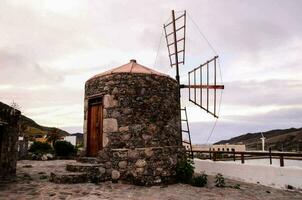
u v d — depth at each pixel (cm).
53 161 1569
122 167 855
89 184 796
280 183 880
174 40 1312
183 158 980
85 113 1045
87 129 1017
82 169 843
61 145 1858
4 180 829
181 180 913
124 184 827
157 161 860
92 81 1020
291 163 1245
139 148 861
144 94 941
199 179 883
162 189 780
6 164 894
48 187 730
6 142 888
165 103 984
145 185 817
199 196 713
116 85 940
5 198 605
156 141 926
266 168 937
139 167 830
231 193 776
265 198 724
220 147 2867
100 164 881
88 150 1007
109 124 920
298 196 755
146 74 958
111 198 634
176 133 1023
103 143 919
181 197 685
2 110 855
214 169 1189
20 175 934
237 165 1063
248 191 816
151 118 934
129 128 901
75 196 639
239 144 2939
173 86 1045
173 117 1014
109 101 937
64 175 795
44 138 3048
